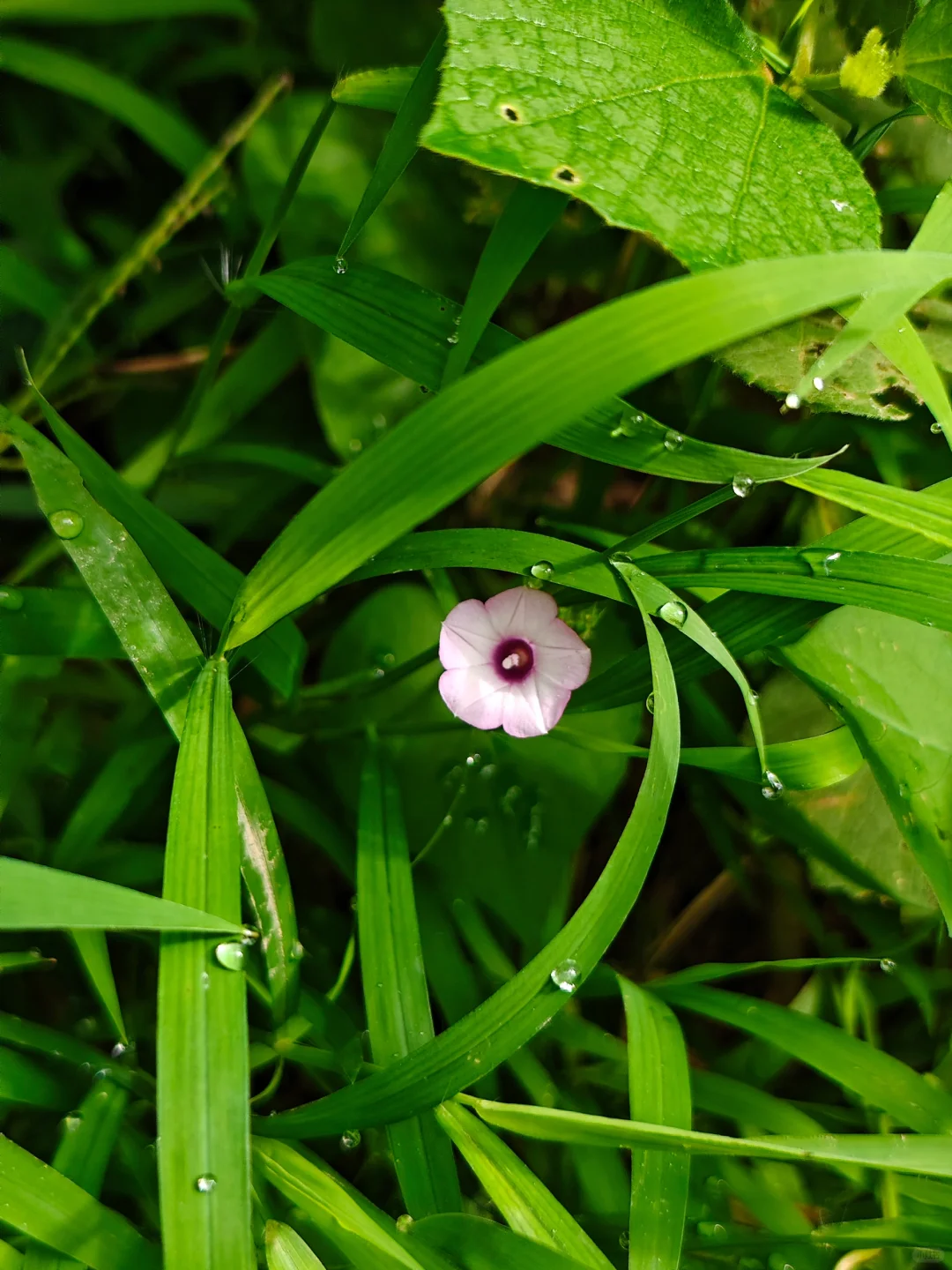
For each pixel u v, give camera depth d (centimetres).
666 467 25
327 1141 28
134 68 31
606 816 31
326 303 26
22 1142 27
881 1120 28
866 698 26
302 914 29
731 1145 24
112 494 27
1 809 28
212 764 24
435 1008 29
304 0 31
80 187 31
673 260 30
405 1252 24
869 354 26
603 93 24
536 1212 25
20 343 30
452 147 24
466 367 26
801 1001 29
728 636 26
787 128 25
